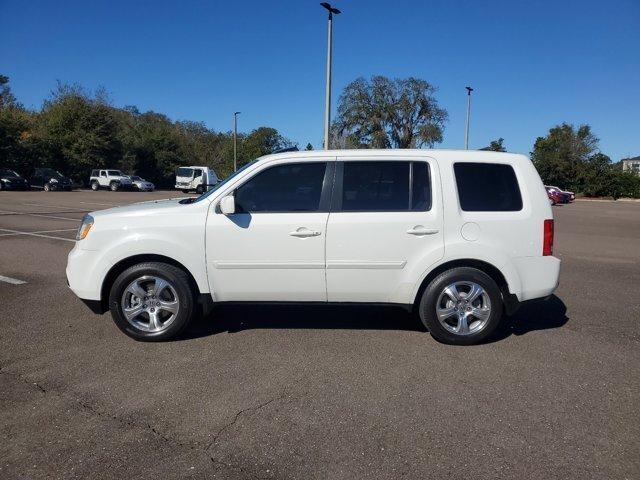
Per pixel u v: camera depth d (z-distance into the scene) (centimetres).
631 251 1177
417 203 473
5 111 4456
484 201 477
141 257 480
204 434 320
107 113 4941
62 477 276
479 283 471
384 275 472
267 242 468
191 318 484
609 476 280
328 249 468
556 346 482
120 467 285
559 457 298
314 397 371
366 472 282
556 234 1580
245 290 479
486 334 478
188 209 476
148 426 329
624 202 5247
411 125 4753
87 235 473
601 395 378
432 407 357
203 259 470
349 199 474
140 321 487
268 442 312
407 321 552
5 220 1589
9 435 316
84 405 356
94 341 483
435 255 467
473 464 290
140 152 5438
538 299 484
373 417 343
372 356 452
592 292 716
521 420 340
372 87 4647
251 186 479
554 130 7119
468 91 3456
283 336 501
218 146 7531
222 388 385
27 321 542
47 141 4566
